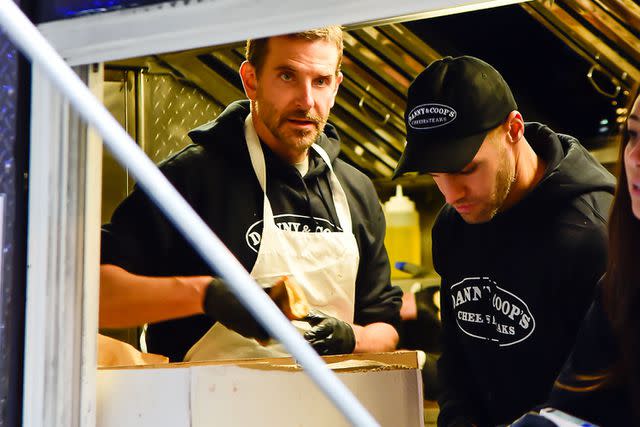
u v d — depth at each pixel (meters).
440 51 2.59
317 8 1.19
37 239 1.34
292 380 1.36
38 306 1.33
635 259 1.32
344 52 2.60
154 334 2.10
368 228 2.24
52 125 1.35
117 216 1.99
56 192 1.35
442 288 1.98
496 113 1.74
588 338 1.41
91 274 1.37
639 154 1.33
